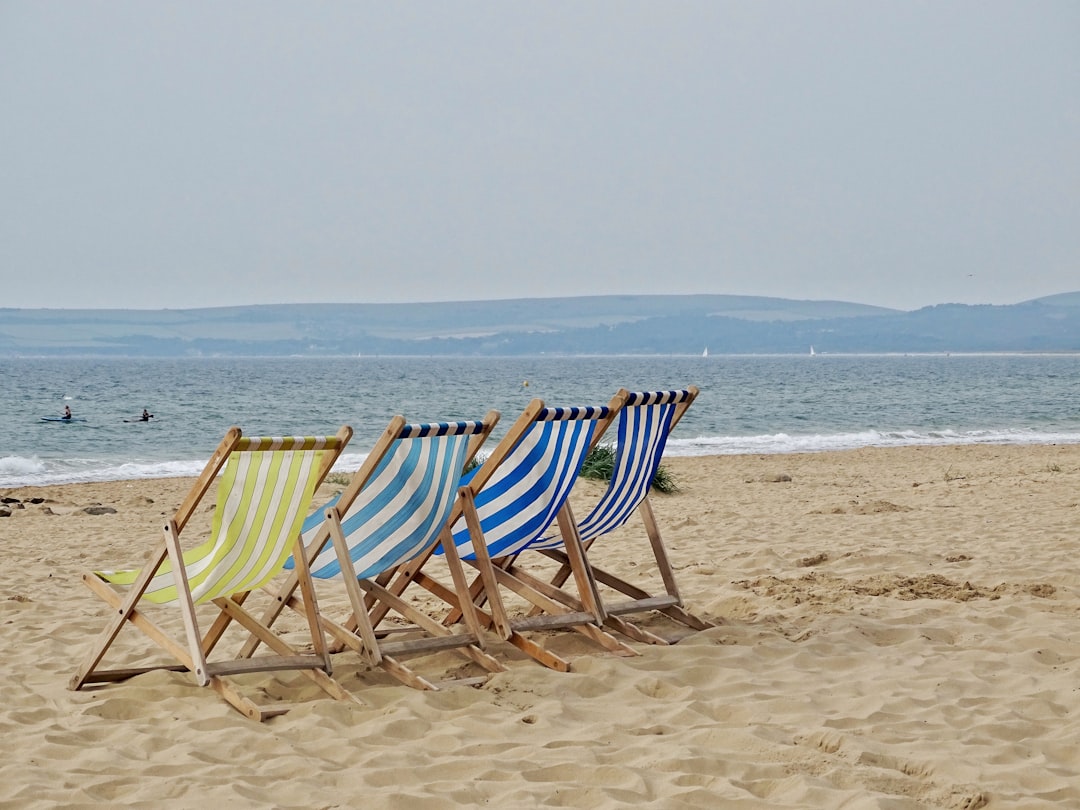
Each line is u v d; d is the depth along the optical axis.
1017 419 56.88
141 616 7.15
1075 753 5.76
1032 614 9.12
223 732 6.26
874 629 8.65
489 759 5.79
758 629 8.80
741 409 67.06
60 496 23.56
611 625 8.53
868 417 59.19
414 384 121.12
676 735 6.20
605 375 168.12
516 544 8.58
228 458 6.57
